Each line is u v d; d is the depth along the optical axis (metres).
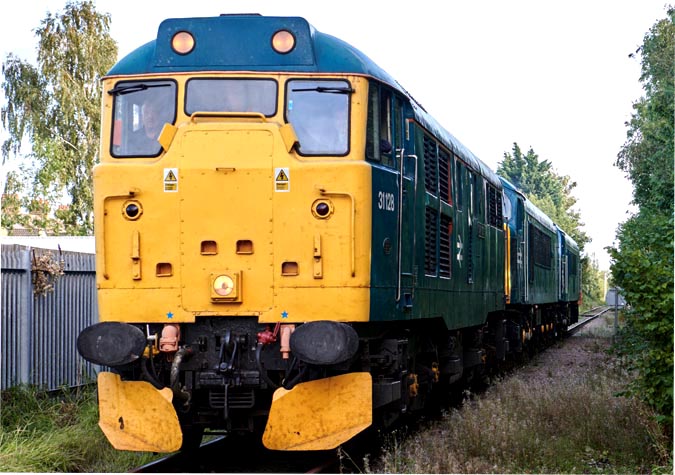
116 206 8.16
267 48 8.45
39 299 12.37
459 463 8.66
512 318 20.02
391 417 9.61
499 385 14.52
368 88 8.55
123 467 9.05
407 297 9.41
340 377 8.12
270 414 7.92
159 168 8.11
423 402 11.38
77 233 29.22
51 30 30.23
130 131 8.45
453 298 11.97
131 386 8.11
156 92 8.46
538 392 12.23
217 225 8.05
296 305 8.02
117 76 8.53
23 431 9.76
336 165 8.09
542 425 10.49
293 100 8.38
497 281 16.14
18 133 29.53
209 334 8.15
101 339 7.82
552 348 27.03
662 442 9.15
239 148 8.09
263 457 9.41
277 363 8.10
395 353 9.12
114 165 8.18
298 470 8.70
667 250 9.41
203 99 8.41
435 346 11.76
